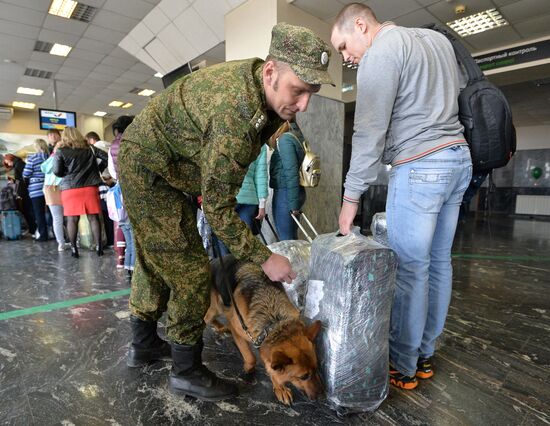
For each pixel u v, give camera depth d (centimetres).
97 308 247
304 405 141
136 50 732
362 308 125
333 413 136
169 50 690
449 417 135
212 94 109
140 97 1177
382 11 504
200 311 139
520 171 1316
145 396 145
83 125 1474
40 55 803
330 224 528
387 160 151
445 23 541
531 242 578
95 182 419
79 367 167
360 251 124
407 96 136
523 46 593
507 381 160
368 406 134
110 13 618
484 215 1270
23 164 622
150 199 128
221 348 189
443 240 155
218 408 138
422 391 152
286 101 105
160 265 134
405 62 131
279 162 267
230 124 105
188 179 128
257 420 131
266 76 105
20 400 142
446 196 142
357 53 156
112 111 1393
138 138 122
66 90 1094
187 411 136
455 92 143
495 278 336
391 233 150
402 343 151
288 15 485
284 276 125
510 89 842
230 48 546
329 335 131
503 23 537
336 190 536
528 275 348
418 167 137
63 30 677
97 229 432
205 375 144
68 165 397
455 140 137
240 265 174
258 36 498
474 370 170
